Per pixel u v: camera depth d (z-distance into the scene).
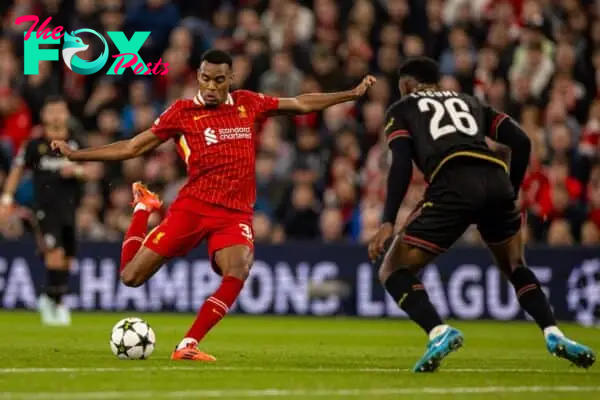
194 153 25.22
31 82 53.88
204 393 18.61
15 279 46.28
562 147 50.03
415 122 22.92
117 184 50.12
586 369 23.62
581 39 58.19
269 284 46.31
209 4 60.06
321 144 52.25
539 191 47.88
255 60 54.78
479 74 54.19
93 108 53.88
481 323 44.56
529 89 53.50
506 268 23.83
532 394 19.09
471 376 21.70
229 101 25.55
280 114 26.00
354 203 49.97
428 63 23.98
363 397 18.42
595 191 48.59
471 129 22.95
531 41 55.50
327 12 57.06
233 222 25.25
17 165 39.25
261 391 18.95
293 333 37.50
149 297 46.16
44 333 34.81
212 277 45.94
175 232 25.30
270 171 50.62
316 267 46.28
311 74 54.47
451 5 59.88
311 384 20.03
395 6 58.00
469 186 22.45
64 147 24.89
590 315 45.44
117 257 46.19
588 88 57.25
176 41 54.75
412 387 19.80
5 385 19.31
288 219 49.12
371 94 54.50
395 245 22.89
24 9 56.34
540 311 22.95
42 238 39.62
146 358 24.52
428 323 21.89
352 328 40.38
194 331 24.42
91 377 20.55
